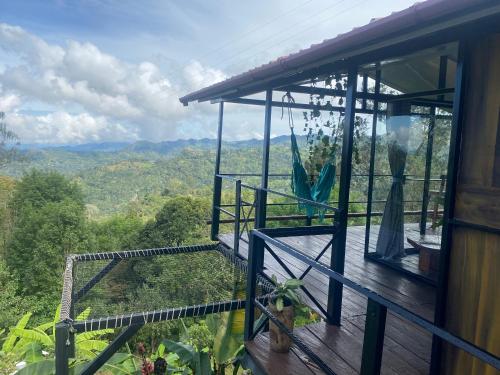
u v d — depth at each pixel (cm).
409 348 257
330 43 252
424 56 304
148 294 1002
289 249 227
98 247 2645
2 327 1798
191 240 2300
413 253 424
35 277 2322
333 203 579
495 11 166
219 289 727
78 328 312
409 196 425
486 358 104
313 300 309
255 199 469
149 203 4156
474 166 205
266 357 252
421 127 418
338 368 234
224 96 545
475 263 205
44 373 443
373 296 150
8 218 2736
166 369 386
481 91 201
